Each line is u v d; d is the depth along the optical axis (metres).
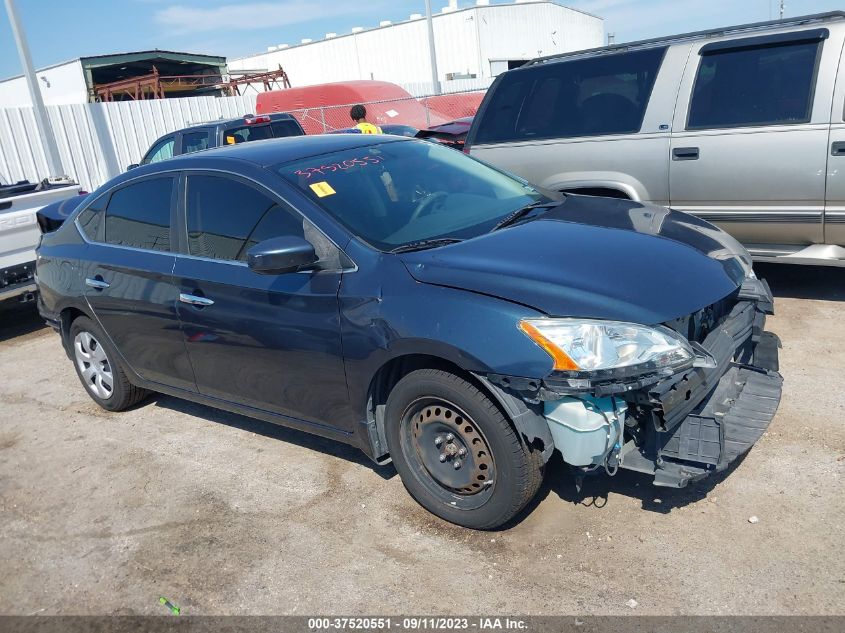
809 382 4.21
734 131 5.30
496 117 6.54
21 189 7.83
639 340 2.73
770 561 2.83
